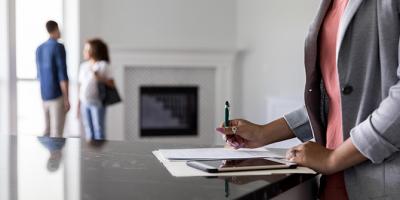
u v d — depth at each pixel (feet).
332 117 4.35
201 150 4.89
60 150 5.23
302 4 16.78
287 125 4.81
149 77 20.98
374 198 3.87
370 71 3.88
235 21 21.68
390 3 3.77
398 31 3.79
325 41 4.31
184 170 3.98
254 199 3.31
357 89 3.94
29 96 19.12
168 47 20.62
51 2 19.52
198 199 3.13
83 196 3.30
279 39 18.31
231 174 3.79
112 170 4.13
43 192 3.43
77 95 19.93
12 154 5.00
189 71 21.27
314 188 4.40
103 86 17.52
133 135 21.01
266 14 19.21
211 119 21.57
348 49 3.93
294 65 17.37
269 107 18.93
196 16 21.31
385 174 3.81
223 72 21.33
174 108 21.30
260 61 19.85
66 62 18.38
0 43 16.61
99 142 5.82
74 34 19.80
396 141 3.65
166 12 21.04
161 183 3.58
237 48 20.98
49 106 17.52
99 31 20.47
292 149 4.17
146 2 20.86
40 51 17.33
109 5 20.58
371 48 3.87
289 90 17.72
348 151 3.79
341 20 3.95
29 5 19.11
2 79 16.65
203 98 21.45
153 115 21.20
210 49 20.89
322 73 4.40
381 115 3.68
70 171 4.13
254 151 4.81
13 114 17.01
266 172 3.86
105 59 17.65
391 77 3.80
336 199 4.14
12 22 16.83
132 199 3.19
